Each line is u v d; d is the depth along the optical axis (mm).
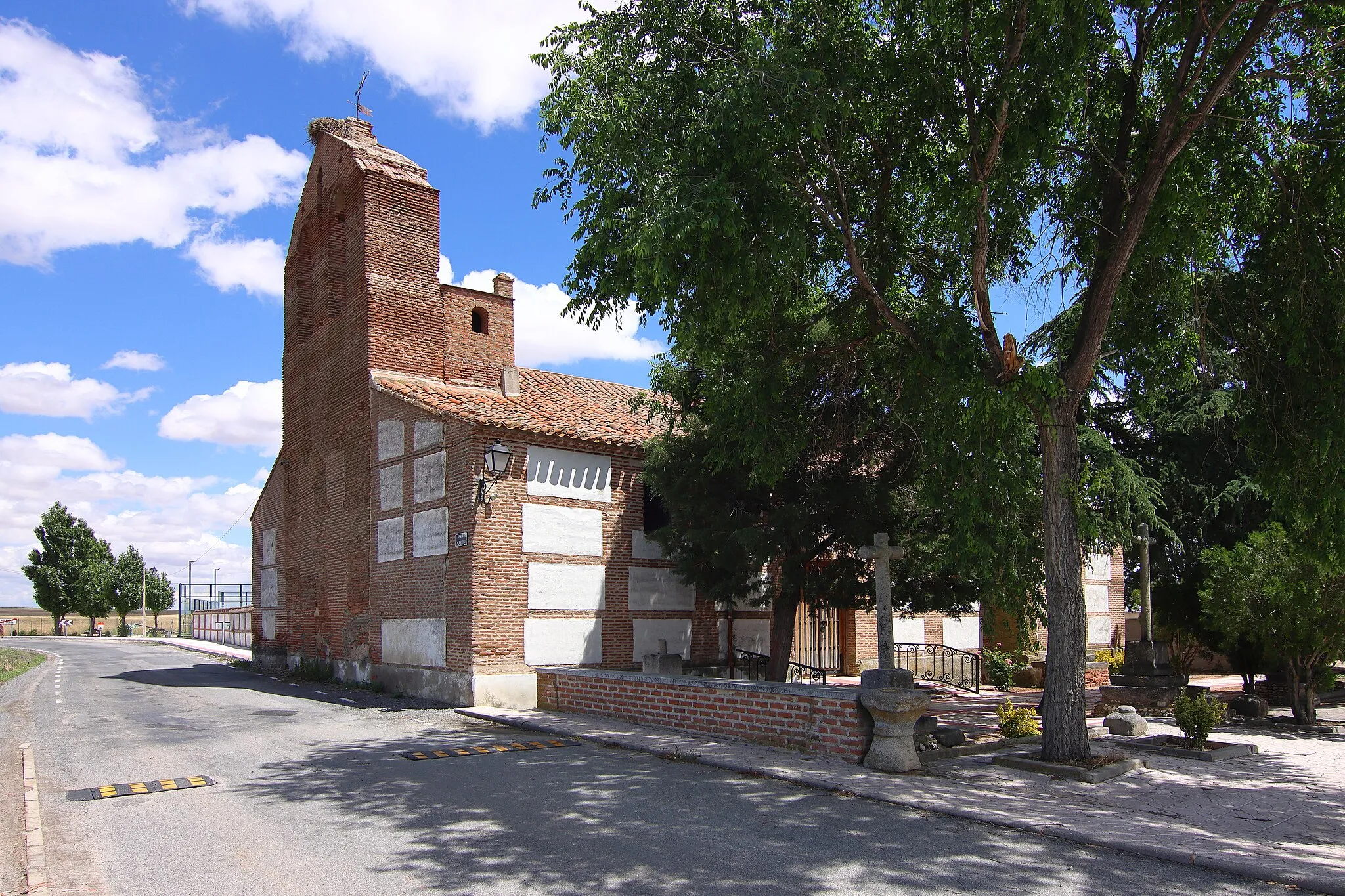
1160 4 10055
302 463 23453
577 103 9828
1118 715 12508
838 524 14352
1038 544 14180
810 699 10789
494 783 9398
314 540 22531
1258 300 11219
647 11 10297
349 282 20953
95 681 22453
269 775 9820
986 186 9898
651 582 18531
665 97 10117
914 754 9859
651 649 18312
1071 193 11625
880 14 10508
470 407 17578
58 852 6871
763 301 10344
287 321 25109
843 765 10055
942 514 12609
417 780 9531
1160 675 15500
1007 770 9898
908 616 16609
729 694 11953
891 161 11594
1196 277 10914
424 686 17188
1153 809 8070
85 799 8656
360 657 19766
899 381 12711
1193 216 10266
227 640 43781
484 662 15805
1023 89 9562
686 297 10492
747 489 14828
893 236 12289
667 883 6113
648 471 15586
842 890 5953
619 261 10336
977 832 7426
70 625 75500
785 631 15695
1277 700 18484
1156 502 17297
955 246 12102
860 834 7336
